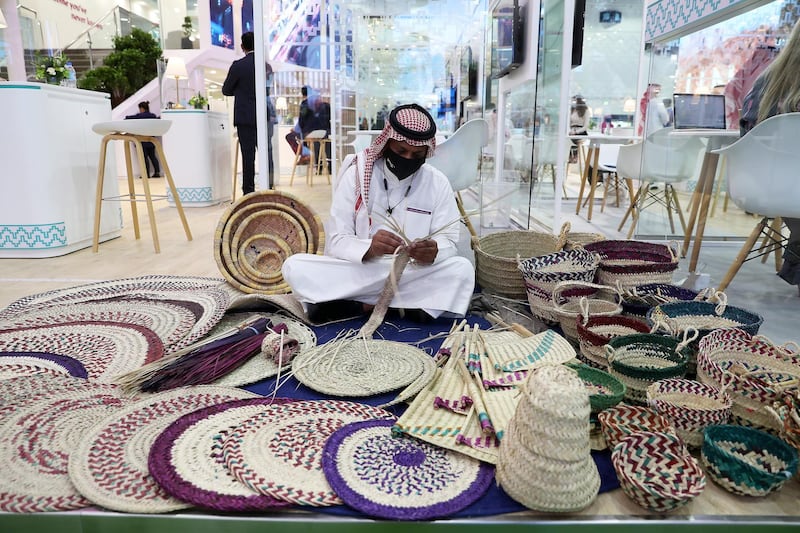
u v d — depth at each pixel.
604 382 1.59
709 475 1.30
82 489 1.19
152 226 3.70
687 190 3.41
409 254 2.17
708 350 1.65
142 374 1.70
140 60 10.88
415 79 5.18
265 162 3.74
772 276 2.74
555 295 2.07
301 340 2.06
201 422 1.45
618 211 5.96
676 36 3.44
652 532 1.16
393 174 2.31
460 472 1.28
